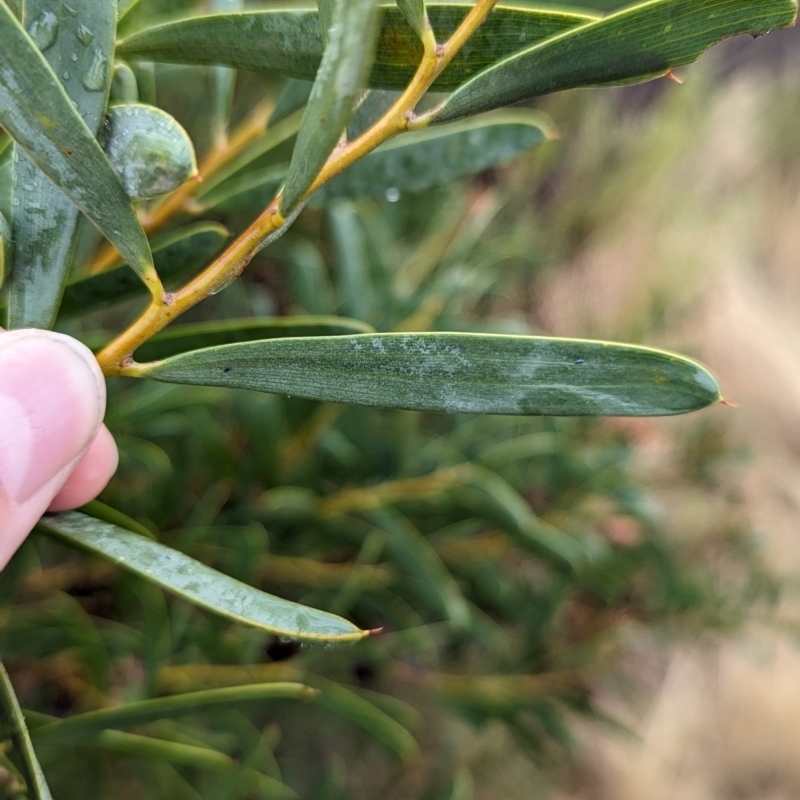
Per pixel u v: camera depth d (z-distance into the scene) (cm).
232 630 29
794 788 64
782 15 10
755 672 66
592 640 38
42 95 10
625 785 57
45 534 12
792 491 70
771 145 82
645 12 10
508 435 38
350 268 30
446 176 17
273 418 27
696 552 47
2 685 11
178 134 11
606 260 65
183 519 31
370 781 43
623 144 66
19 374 13
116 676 28
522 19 12
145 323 11
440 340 11
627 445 41
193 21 13
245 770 22
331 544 32
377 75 12
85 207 11
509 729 39
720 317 78
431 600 29
